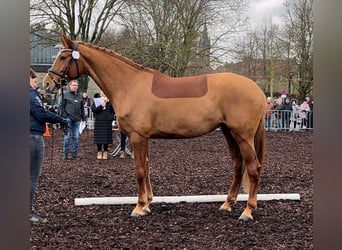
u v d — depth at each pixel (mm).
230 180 8531
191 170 9867
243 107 5367
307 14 24750
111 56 5852
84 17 22406
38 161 5004
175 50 22141
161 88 5641
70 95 11398
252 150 5418
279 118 22766
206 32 23281
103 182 8297
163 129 5625
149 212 5836
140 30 22453
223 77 5547
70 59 5840
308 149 14625
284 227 5098
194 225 5242
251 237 4699
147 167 5922
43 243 4465
